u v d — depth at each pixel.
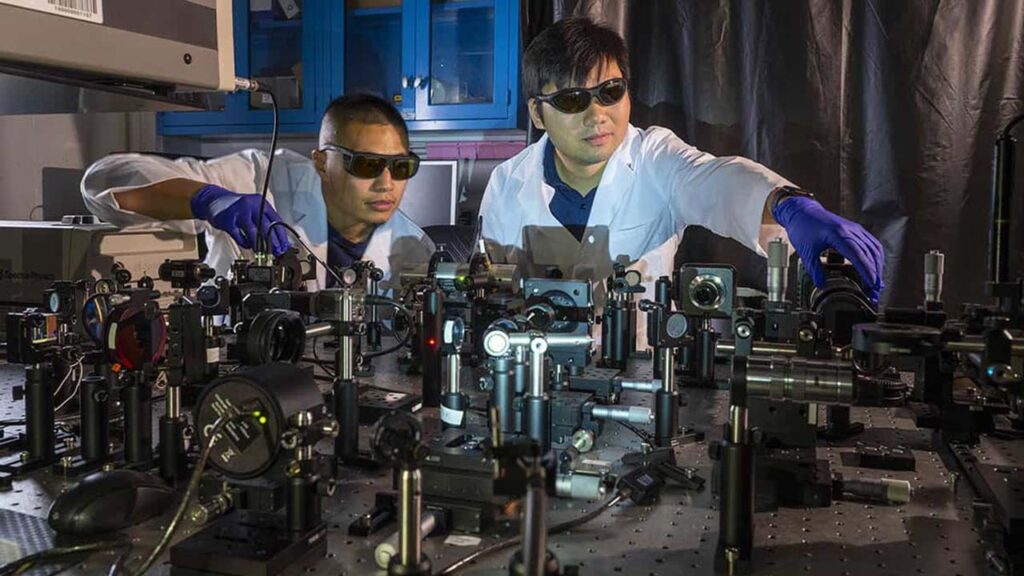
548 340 1.18
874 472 1.20
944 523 1.01
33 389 1.18
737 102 2.62
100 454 1.17
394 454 0.70
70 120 3.18
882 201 2.52
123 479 0.95
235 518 0.91
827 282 1.55
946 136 2.46
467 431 1.22
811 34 2.51
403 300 1.94
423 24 3.05
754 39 2.56
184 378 1.09
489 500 0.97
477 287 1.78
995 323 0.99
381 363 1.96
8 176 2.96
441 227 2.87
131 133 3.42
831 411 1.37
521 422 1.21
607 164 2.54
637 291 1.90
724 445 0.87
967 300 2.48
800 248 1.80
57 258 1.93
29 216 3.04
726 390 1.72
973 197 2.47
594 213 2.57
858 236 1.72
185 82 1.14
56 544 0.89
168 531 0.83
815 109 2.53
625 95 2.41
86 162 3.26
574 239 2.63
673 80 2.68
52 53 0.93
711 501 1.07
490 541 0.93
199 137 3.62
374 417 1.42
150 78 1.08
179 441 1.10
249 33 3.27
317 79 3.20
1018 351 0.91
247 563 0.80
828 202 2.55
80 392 1.17
